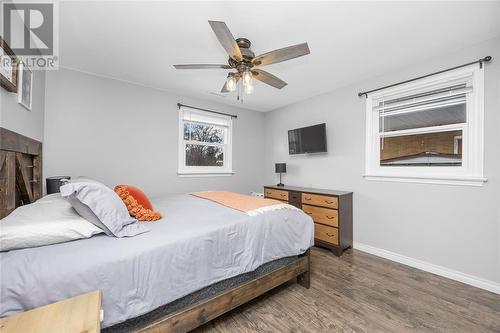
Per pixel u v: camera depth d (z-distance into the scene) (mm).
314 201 3094
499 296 1917
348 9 1665
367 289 2023
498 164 1996
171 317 1231
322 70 2715
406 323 1581
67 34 1968
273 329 1521
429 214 2404
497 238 1997
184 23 1830
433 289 2025
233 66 1931
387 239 2746
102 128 2893
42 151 2408
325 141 3422
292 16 1737
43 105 2447
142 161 3215
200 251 1349
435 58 2389
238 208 1989
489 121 2045
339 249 2793
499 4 1599
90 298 853
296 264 1959
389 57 2400
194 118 3805
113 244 1158
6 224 1043
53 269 936
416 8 1656
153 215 1622
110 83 2949
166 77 2936
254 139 4602
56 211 1267
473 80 2156
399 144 2717
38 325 699
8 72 1448
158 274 1167
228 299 1488
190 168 3787
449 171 2326
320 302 1826
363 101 3014
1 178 1387
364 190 3002
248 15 1727
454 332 1502
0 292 843
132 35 1995
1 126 1405
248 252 1598
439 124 2393
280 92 3496
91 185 1281
